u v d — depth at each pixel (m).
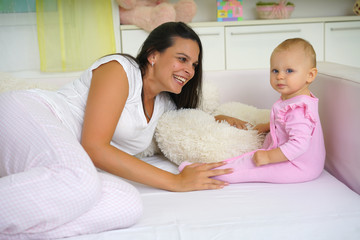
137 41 2.81
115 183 1.00
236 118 1.58
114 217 0.95
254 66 2.96
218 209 1.06
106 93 1.17
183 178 1.22
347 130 1.27
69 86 1.33
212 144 1.36
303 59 1.23
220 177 1.28
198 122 1.43
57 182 0.89
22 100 1.14
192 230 0.94
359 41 2.97
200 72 1.46
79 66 2.78
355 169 1.23
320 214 1.01
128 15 2.79
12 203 0.85
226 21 2.88
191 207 1.08
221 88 1.89
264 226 0.96
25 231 0.87
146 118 1.40
